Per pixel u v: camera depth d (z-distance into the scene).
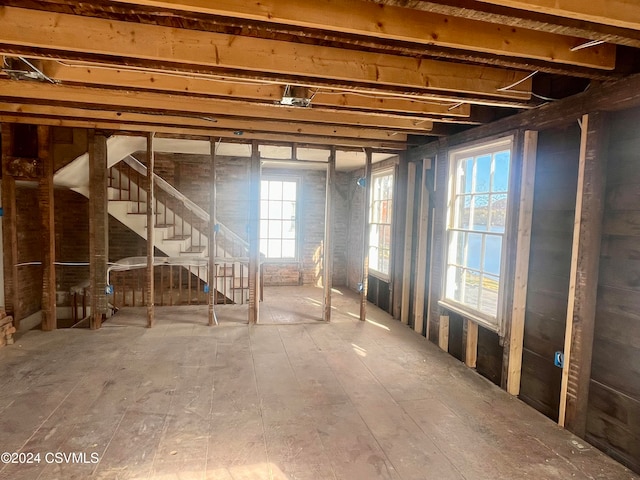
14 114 3.72
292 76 2.48
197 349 3.86
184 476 2.04
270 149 5.46
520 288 3.07
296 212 7.46
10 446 2.25
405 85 2.52
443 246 4.08
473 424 2.64
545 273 2.93
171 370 3.34
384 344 4.17
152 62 2.31
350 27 1.79
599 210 2.45
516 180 3.11
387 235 5.89
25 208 5.23
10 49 2.12
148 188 4.39
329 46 2.36
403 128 3.90
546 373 2.89
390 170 5.78
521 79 2.70
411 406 2.86
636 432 2.23
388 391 3.09
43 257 4.28
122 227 6.70
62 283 6.50
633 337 2.27
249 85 2.88
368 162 4.96
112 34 2.11
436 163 4.28
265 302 5.95
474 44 1.96
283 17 1.71
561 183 2.81
